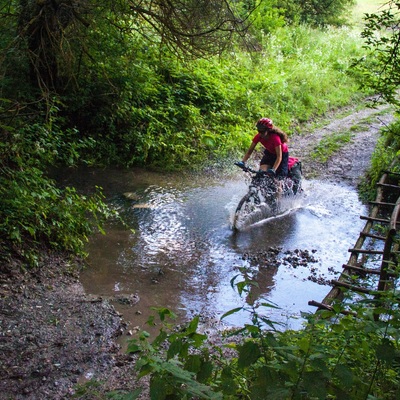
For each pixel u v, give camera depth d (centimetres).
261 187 909
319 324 313
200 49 902
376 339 357
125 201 967
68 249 709
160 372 234
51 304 575
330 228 898
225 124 1395
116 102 1209
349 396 244
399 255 531
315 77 1808
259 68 1741
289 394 240
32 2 874
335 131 1480
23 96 1021
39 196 686
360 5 2520
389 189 1019
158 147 1199
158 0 872
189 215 919
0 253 630
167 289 655
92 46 1158
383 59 610
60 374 457
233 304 630
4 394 424
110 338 526
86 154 1154
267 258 766
